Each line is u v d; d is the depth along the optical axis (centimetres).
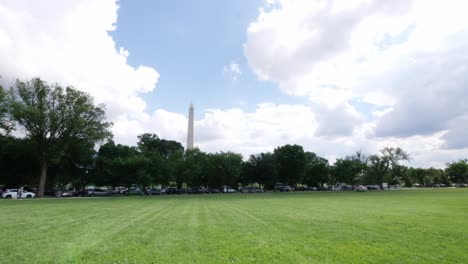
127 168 7031
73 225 1488
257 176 9794
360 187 9212
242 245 1031
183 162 7800
